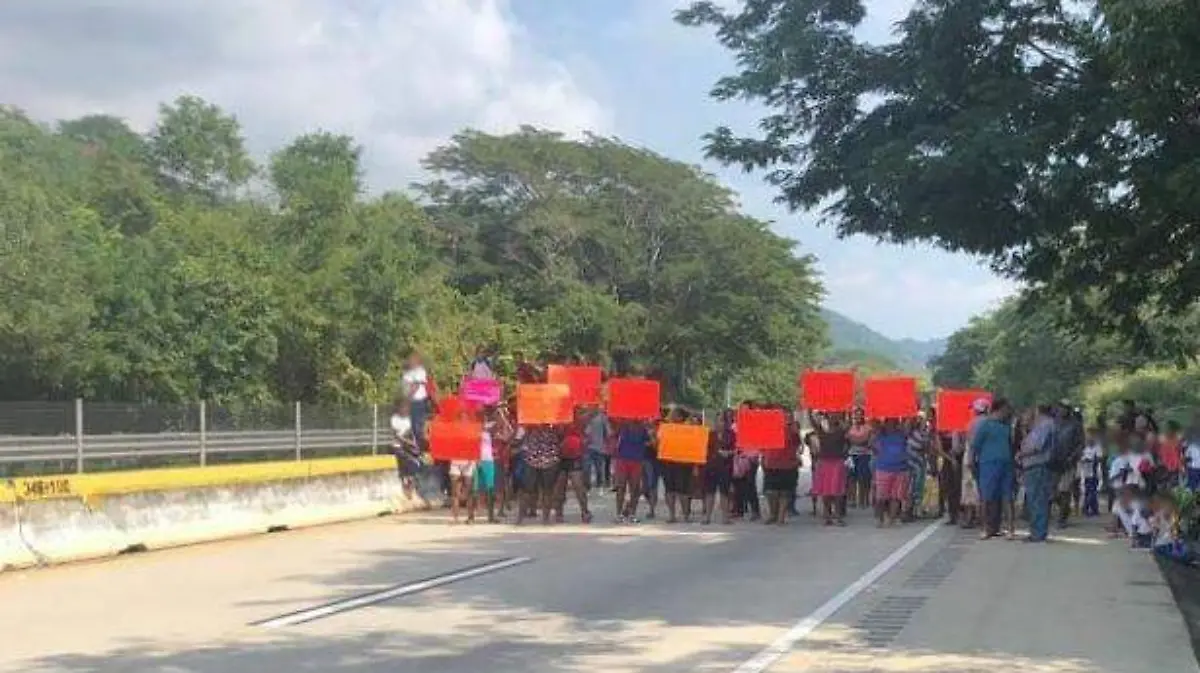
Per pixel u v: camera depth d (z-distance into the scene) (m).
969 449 18.38
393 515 22.02
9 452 15.73
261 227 36.09
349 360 32.84
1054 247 18.17
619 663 8.57
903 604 11.23
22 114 46.72
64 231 27.27
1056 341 53.06
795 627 10.02
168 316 28.27
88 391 26.56
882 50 17.72
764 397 75.25
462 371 35.62
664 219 62.84
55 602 11.56
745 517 20.75
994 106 16.09
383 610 10.87
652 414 19.84
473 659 8.71
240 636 9.60
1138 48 11.35
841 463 19.38
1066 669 8.45
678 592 11.97
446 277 54.72
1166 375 44.06
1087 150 15.85
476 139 61.91
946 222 16.98
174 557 15.34
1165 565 12.44
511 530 18.64
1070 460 19.17
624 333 58.03
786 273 63.28
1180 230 16.38
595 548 15.95
